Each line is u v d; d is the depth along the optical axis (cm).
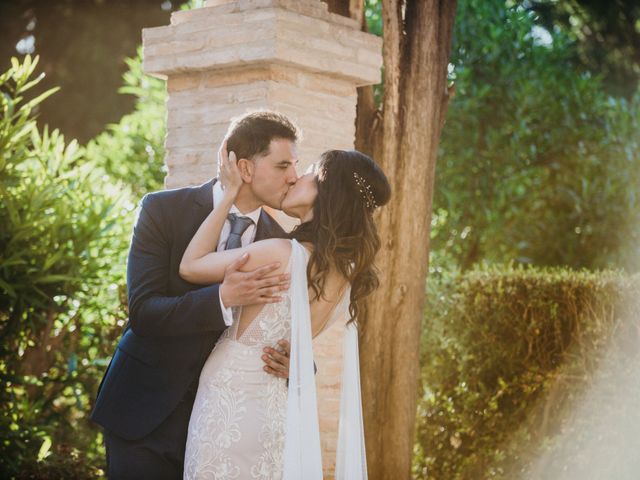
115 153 824
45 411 650
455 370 630
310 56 465
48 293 631
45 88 1647
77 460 616
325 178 342
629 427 566
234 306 337
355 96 498
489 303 614
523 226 895
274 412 335
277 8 451
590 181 892
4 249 616
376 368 520
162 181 795
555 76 898
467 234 868
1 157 618
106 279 653
